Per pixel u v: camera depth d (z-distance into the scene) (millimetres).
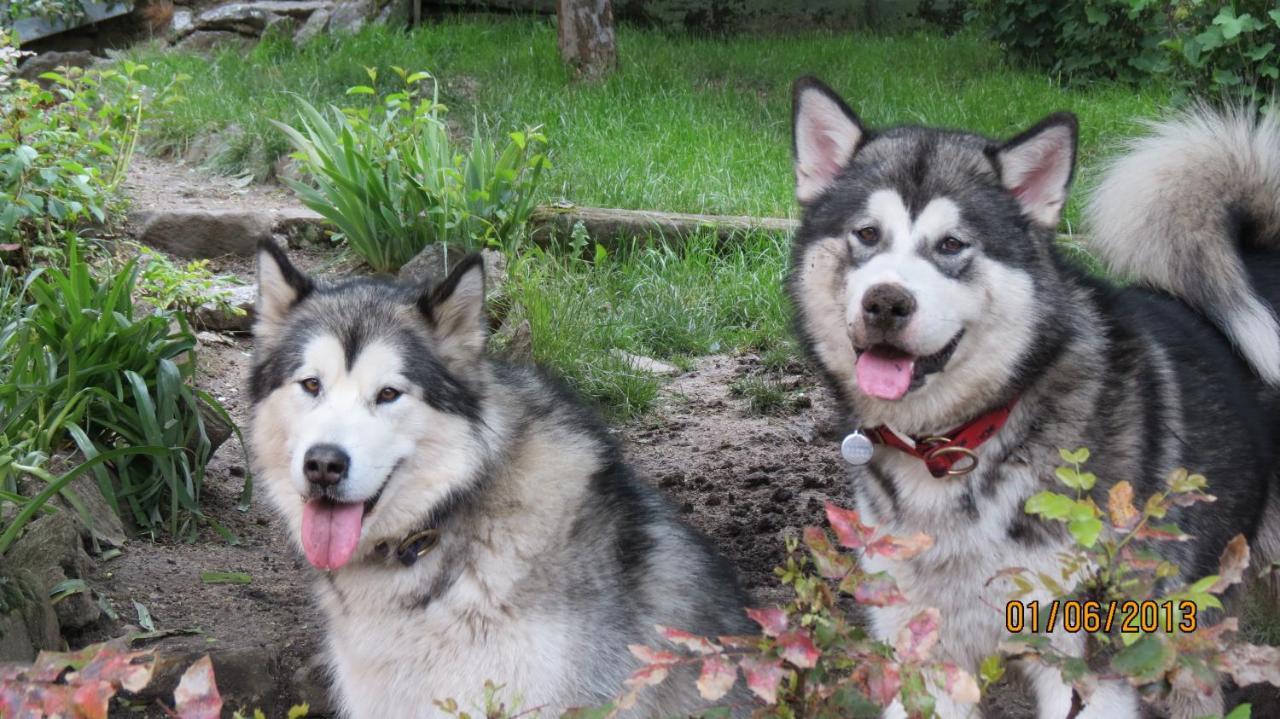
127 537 4727
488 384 3383
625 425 6539
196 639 3906
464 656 3221
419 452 3189
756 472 5863
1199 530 3289
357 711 3406
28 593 3611
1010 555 3045
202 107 10992
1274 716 3889
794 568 2260
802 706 2180
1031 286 3109
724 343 7734
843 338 3254
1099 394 3109
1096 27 12172
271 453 3330
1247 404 3512
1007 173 3186
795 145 3477
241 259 8555
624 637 3270
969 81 12445
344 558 3115
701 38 15383
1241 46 7961
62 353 5020
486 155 8391
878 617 3256
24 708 1937
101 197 7523
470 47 13648
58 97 11438
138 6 14336
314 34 13969
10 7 13242
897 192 3148
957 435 3080
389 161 8180
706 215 8969
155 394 5043
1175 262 3633
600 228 8555
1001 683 3537
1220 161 3729
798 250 3393
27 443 4586
